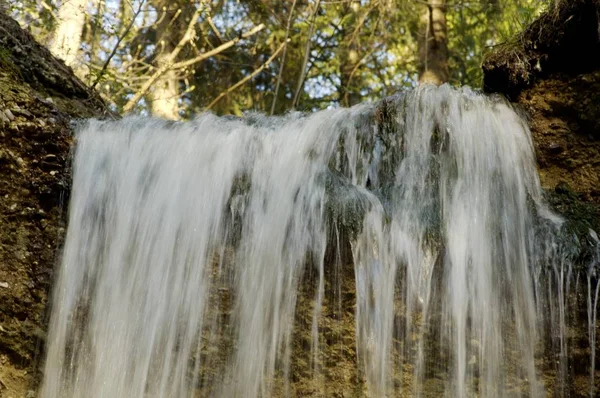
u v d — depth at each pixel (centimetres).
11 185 443
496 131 462
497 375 386
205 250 433
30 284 430
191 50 1213
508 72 494
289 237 421
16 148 450
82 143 473
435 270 404
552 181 454
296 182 440
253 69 1393
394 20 1273
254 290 417
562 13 476
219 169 457
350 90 1295
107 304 434
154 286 432
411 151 465
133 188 463
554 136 468
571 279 394
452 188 438
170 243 441
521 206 432
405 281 402
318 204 423
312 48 1347
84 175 463
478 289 404
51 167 457
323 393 391
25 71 587
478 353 389
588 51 471
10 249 432
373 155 470
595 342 385
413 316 395
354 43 1302
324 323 400
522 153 459
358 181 466
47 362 421
